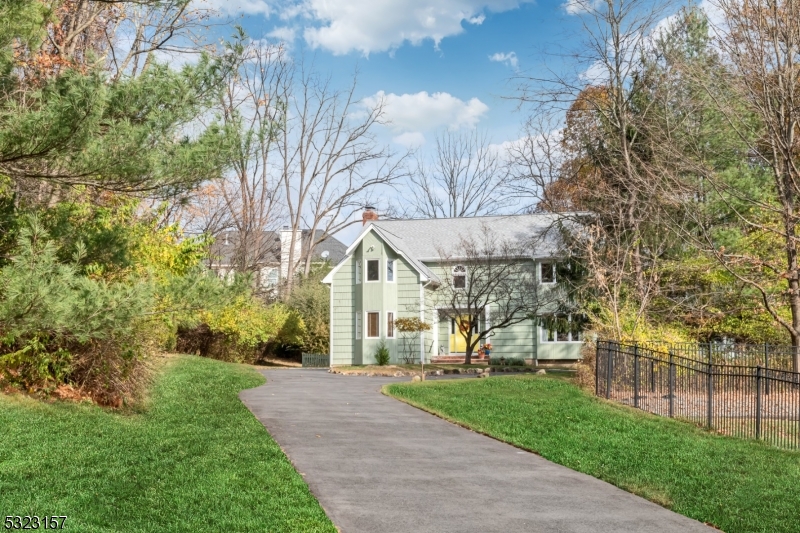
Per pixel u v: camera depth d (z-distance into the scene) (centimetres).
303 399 1888
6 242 1270
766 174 2125
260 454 1051
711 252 2002
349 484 939
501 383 2150
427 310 3841
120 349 1423
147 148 1115
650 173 2108
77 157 1082
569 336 3825
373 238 3762
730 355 2059
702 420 1542
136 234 1800
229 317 3366
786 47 1808
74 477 859
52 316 1027
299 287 4553
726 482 1003
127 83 1149
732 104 1936
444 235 4100
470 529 752
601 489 954
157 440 1121
